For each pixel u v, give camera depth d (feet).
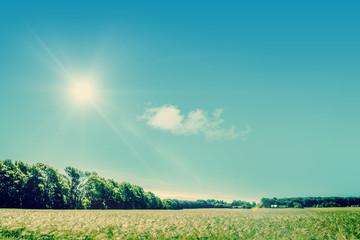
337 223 60.23
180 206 485.56
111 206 254.47
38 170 204.44
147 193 358.23
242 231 50.75
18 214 85.15
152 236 42.70
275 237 45.70
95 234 42.55
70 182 230.48
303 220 71.20
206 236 44.96
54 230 43.57
